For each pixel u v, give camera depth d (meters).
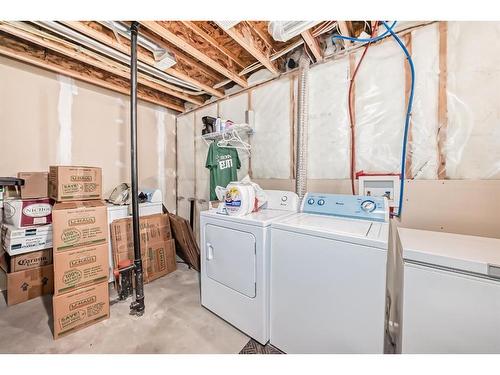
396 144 1.62
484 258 0.88
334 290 1.18
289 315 1.35
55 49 1.90
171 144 3.58
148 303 1.97
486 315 0.84
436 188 1.46
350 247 1.12
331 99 1.93
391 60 1.63
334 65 1.91
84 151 2.66
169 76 2.48
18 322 1.69
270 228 1.44
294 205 1.85
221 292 1.70
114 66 2.26
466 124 1.37
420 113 1.52
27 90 2.26
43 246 2.06
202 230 1.84
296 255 1.31
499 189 1.29
